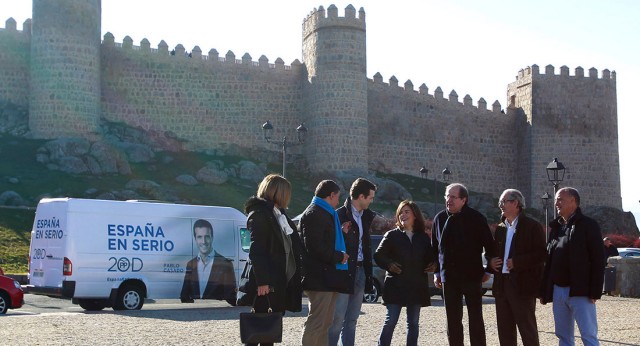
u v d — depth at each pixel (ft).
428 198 210.59
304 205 180.55
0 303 68.08
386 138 222.28
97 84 194.08
